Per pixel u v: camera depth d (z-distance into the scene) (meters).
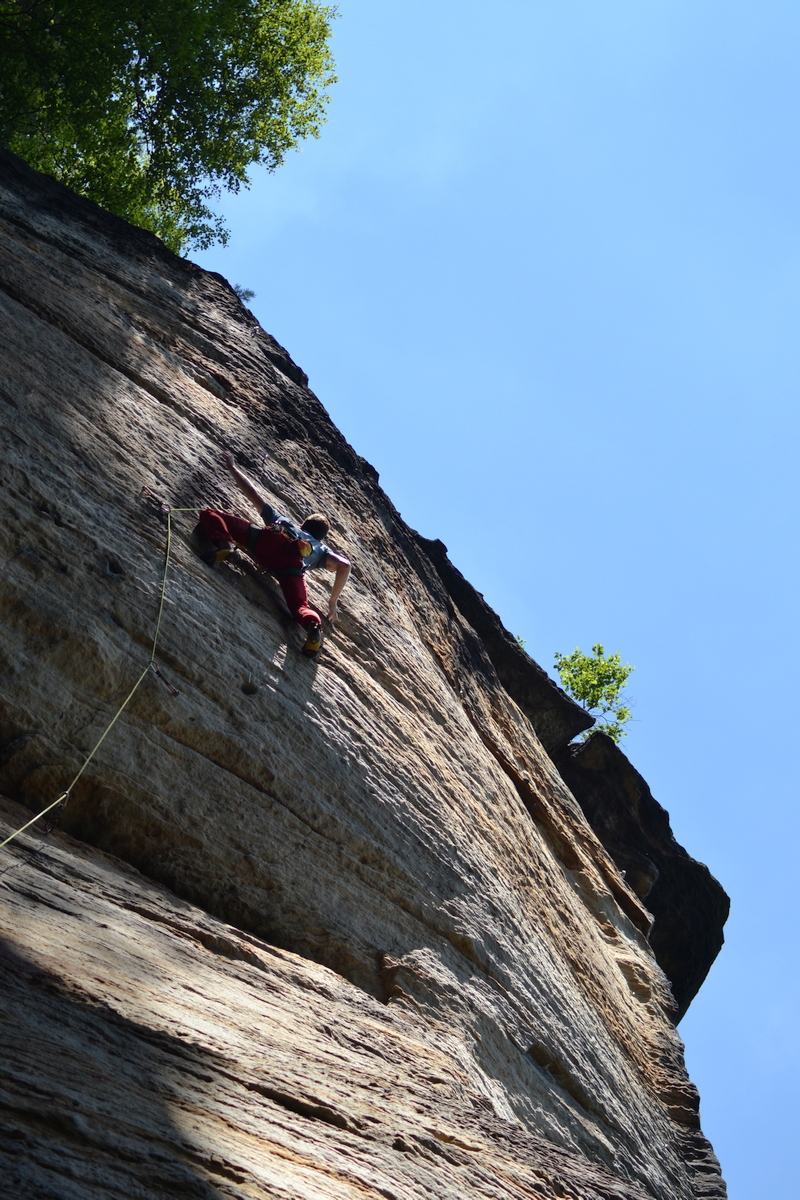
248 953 7.46
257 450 11.63
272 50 22.41
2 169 11.43
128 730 7.88
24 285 10.00
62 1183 3.48
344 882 9.20
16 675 7.27
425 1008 9.09
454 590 19.92
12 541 7.64
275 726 9.14
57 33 17.45
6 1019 4.30
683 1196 13.06
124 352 10.61
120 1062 4.66
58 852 6.73
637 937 16.97
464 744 12.80
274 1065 5.79
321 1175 4.88
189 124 21.53
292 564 9.95
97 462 9.02
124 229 12.41
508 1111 9.62
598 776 21.81
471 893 10.91
